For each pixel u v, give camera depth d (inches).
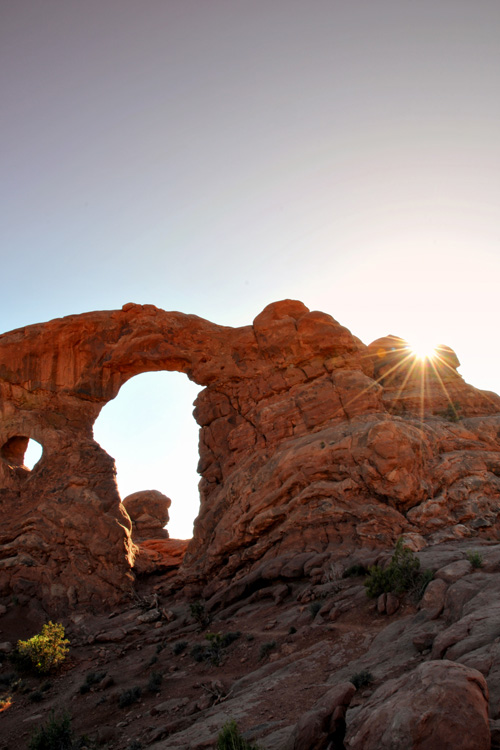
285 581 808.3
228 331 1288.1
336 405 1089.4
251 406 1196.5
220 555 1002.1
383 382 1234.6
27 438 1243.2
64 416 1226.6
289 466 982.4
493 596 432.5
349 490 903.1
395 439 906.7
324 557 799.7
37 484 1140.5
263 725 353.1
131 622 910.4
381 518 850.1
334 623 569.0
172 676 596.1
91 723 518.3
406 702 229.5
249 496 1015.0
